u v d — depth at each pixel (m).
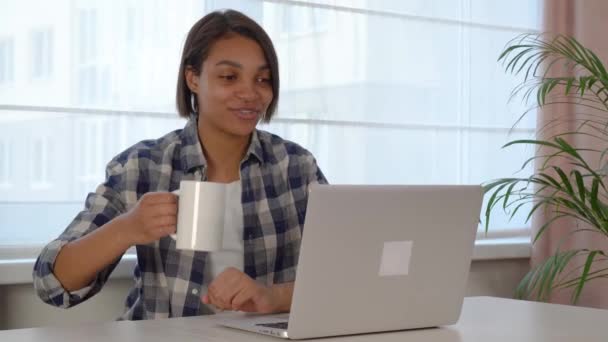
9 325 2.01
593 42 2.81
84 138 2.10
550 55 2.82
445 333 1.31
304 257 1.16
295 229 1.97
